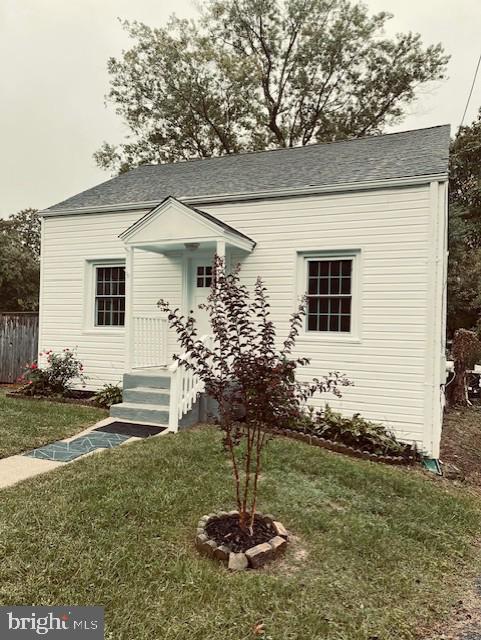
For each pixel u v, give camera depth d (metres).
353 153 9.12
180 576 2.81
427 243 6.81
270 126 23.23
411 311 6.91
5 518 3.43
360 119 23.23
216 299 3.61
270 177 8.73
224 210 8.34
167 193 9.14
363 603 2.76
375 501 4.43
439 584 3.11
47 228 9.87
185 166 11.66
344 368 7.34
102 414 7.47
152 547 3.12
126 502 3.72
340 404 7.36
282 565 3.10
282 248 7.87
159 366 8.67
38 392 9.08
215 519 3.56
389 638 2.46
